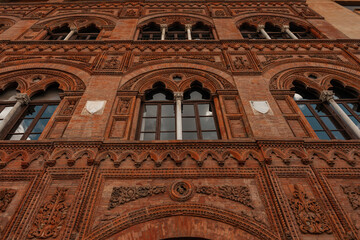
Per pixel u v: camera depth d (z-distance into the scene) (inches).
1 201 183.9
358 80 329.1
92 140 220.4
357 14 563.8
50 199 181.9
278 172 201.6
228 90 298.5
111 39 420.8
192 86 332.5
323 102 310.0
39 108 300.8
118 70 333.1
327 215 175.3
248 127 247.8
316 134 267.1
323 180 198.1
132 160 213.8
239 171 205.9
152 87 320.2
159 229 171.6
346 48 394.6
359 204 183.9
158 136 262.8
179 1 585.9
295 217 173.8
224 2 585.3
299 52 385.7
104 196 188.5
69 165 202.8
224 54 376.2
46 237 161.2
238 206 183.5
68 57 369.7
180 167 208.5
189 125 276.8
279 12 547.2
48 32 484.1
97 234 165.5
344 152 220.7
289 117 265.9
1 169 205.5
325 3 611.8
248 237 167.0
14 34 450.6
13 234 163.2
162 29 486.0
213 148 222.5
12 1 661.9
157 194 191.8
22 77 334.6
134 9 556.7
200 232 170.1
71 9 565.0
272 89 305.0
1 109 297.4
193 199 188.2
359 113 302.7
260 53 382.3
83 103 270.4
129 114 267.1
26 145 221.8
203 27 506.0
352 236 162.2
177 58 367.9
